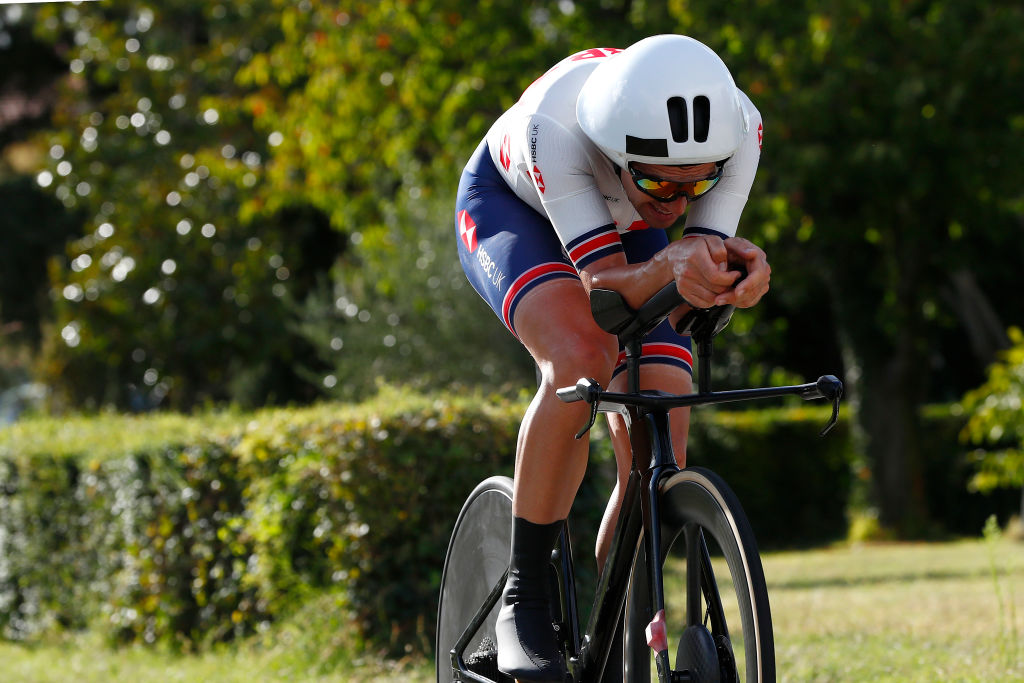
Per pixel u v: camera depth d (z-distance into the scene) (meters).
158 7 58.53
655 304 7.61
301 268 66.94
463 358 36.88
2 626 27.78
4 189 76.62
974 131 42.72
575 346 8.47
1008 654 15.62
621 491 9.36
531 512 8.92
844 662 16.11
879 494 52.44
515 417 19.94
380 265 40.12
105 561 24.39
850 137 42.28
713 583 7.74
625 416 8.45
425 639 18.67
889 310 49.03
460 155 41.88
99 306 54.88
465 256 9.84
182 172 56.69
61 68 81.00
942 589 25.39
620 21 43.72
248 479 21.66
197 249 55.72
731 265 7.36
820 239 46.88
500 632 9.07
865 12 41.56
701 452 55.97
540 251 9.06
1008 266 61.47
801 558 44.78
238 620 21.31
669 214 8.64
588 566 19.19
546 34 44.12
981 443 56.28
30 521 26.66
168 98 57.62
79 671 20.34
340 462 19.11
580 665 8.87
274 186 50.84
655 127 7.70
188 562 22.41
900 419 52.22
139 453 23.16
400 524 19.14
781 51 42.31
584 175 8.42
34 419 35.00
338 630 19.22
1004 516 56.34
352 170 49.53
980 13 42.53
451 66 44.62
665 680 7.64
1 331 75.31
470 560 10.72
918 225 45.53
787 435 57.56
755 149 8.70
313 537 20.20
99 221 57.12
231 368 61.53
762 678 6.91
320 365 62.25
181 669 19.81
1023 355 37.47
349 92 45.22
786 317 68.88
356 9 45.19
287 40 49.59
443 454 19.22
